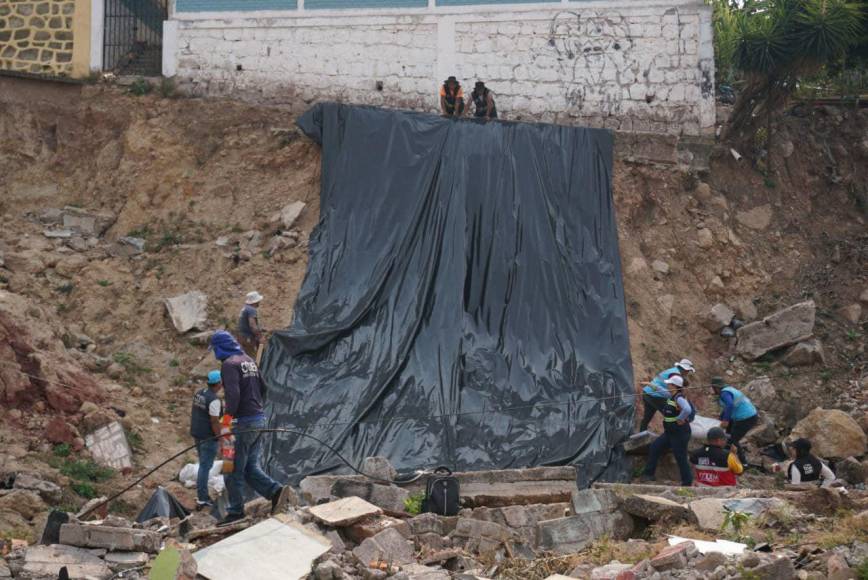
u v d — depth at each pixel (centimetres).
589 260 3681
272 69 4319
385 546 1936
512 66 4231
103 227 3988
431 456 3055
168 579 1733
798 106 4538
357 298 3538
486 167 3806
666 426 2828
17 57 4412
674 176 4053
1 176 4203
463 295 3538
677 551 1816
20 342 3055
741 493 2347
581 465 3033
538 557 2044
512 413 3198
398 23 4281
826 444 3183
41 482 2636
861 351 3694
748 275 3925
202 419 2541
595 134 3947
